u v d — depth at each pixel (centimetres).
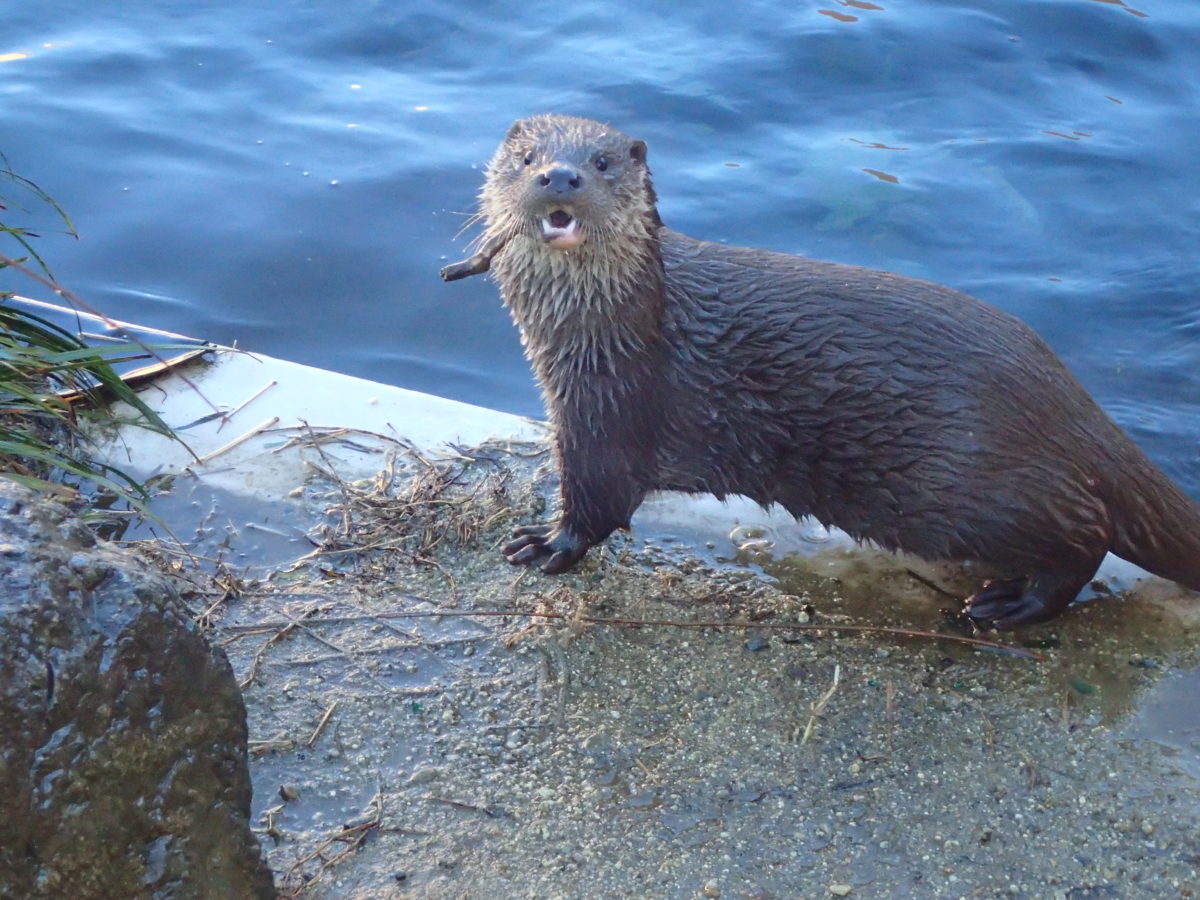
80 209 284
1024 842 213
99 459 247
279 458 249
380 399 257
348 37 316
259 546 239
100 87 304
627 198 230
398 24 318
